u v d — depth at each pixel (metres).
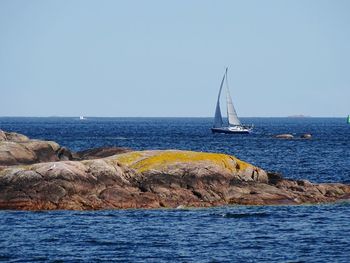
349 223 127.88
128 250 105.56
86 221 125.50
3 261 98.62
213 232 118.62
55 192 135.25
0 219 125.94
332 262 99.31
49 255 102.06
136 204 137.75
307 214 135.88
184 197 141.25
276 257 102.06
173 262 98.94
